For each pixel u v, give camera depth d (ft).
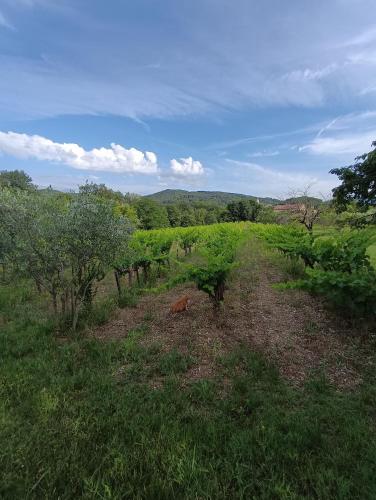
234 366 15.35
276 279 35.06
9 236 21.11
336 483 8.31
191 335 19.30
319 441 9.95
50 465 9.28
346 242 25.58
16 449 9.82
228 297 27.35
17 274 22.59
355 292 17.79
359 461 9.01
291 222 82.69
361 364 15.14
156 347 17.54
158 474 8.82
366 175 25.93
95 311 23.35
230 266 23.00
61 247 20.08
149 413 11.78
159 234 54.90
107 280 37.88
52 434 10.62
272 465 9.00
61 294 22.98
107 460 9.40
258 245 65.98
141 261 32.53
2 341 19.07
